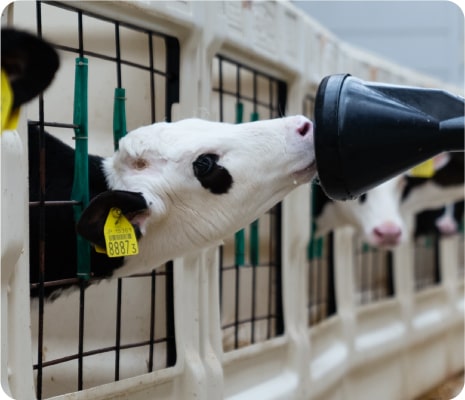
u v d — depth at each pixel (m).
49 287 2.82
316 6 10.68
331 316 5.07
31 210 2.76
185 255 2.99
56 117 3.22
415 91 2.41
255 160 2.71
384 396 5.72
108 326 3.19
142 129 2.77
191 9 3.06
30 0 2.87
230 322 4.02
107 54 3.24
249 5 3.48
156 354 3.12
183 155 2.70
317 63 4.45
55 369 3.11
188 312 3.06
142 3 2.82
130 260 2.85
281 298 3.97
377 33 10.87
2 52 1.85
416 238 7.56
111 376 3.17
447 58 10.85
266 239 4.02
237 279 3.56
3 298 2.28
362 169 2.40
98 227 2.54
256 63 3.67
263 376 3.71
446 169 6.48
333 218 5.07
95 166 2.83
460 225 7.96
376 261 6.79
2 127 1.93
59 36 3.20
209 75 3.20
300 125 2.72
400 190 5.59
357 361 5.12
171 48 3.12
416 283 8.00
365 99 2.39
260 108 4.04
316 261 5.34
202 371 3.05
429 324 6.61
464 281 8.15
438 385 6.95
